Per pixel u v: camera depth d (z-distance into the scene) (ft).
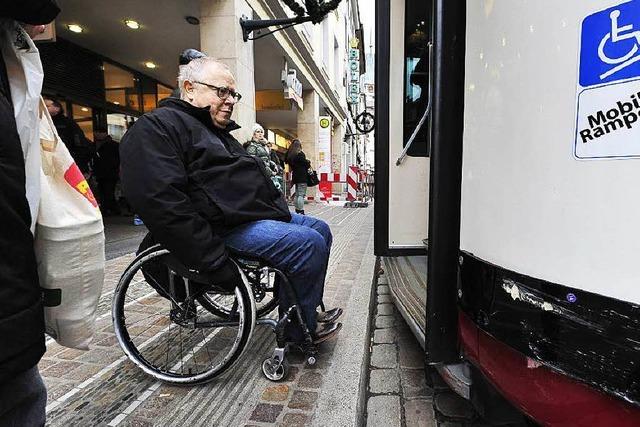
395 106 9.63
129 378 7.25
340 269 14.93
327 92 64.13
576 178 3.46
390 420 6.25
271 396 6.64
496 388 4.50
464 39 5.01
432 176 5.23
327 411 6.20
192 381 6.86
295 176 31.96
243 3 24.82
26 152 3.29
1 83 3.11
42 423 3.72
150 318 9.94
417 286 8.75
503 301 4.24
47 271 3.67
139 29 27.91
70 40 29.53
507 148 4.16
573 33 3.42
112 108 34.09
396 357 8.28
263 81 46.19
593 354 3.41
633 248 3.11
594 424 3.47
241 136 24.17
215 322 7.46
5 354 2.94
